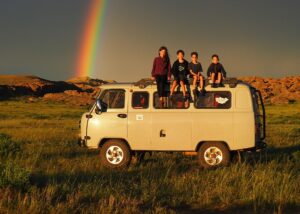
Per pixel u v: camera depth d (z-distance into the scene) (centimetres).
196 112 1227
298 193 834
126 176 1065
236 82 1217
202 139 1220
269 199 799
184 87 1230
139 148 1252
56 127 3188
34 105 12462
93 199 805
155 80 1254
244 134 1206
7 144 1421
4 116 6297
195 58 1233
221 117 1215
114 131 1259
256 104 1279
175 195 845
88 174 1084
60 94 15250
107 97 1279
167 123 1236
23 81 19788
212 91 1227
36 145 1755
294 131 2662
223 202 805
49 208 714
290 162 1241
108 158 1262
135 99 1260
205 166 1218
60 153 1542
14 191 798
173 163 1256
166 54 1233
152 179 973
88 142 1277
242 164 1120
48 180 961
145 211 734
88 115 1282
